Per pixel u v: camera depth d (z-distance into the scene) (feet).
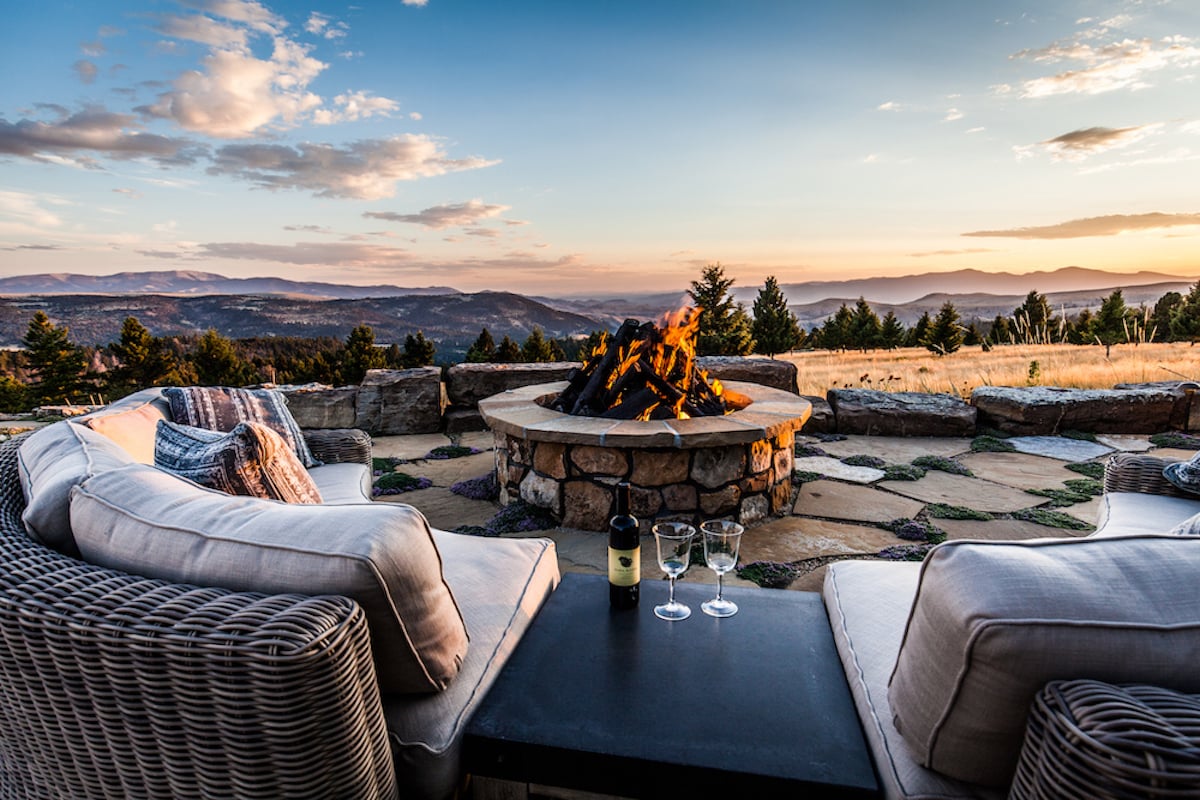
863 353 111.96
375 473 14.47
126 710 3.01
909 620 3.30
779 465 11.55
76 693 3.08
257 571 3.36
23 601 3.12
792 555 9.59
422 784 3.73
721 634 4.98
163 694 2.91
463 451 16.43
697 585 5.99
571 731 3.82
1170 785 2.12
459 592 5.29
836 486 13.12
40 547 3.80
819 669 4.48
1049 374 26.22
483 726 3.88
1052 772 2.42
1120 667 2.54
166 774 3.06
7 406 120.78
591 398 12.37
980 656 2.68
